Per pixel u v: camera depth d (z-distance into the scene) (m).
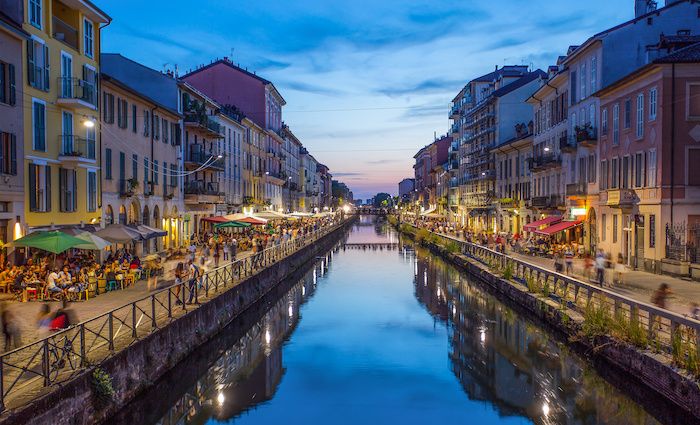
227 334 21.67
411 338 22.80
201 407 15.36
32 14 22.75
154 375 14.07
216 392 16.52
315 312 28.23
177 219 40.41
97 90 28.02
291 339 22.78
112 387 11.82
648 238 28.78
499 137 67.81
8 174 20.73
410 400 15.83
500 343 21.34
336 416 14.71
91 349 12.09
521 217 54.78
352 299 31.86
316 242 55.06
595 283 24.36
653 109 28.52
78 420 10.52
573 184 39.19
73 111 25.75
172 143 39.62
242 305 24.28
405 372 18.34
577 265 32.59
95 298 19.91
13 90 21.11
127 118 31.77
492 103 70.12
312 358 20.05
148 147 34.97
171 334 15.51
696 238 26.61
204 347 18.64
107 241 21.83
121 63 39.03
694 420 11.48
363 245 70.50
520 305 25.58
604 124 35.16
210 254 36.41
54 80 24.34
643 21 35.09
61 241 19.09
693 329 12.73
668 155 27.42
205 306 18.91
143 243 34.00
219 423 14.29
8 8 21.62
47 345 10.08
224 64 68.81
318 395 16.14
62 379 10.43
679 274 25.83
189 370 16.91
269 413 14.95
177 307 18.03
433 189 121.19
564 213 42.34
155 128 36.31
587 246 37.69
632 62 35.06
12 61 21.16
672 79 27.33
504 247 39.91
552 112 46.72
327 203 167.88
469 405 15.36
